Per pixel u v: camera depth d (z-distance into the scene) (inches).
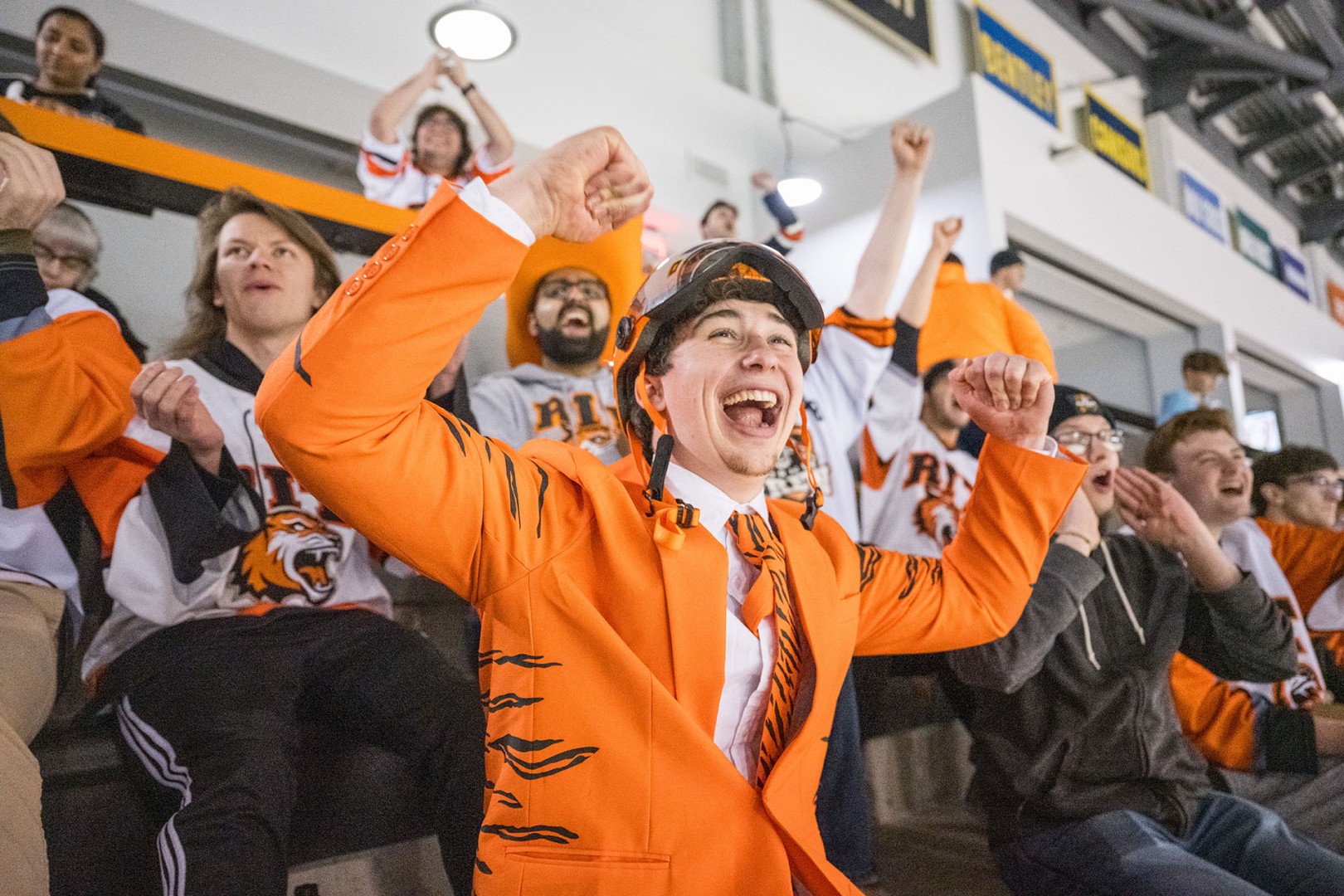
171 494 50.6
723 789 29.0
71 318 53.8
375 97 132.0
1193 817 61.2
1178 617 65.2
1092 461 68.8
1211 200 319.0
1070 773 58.6
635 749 29.0
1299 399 335.0
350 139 129.3
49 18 95.7
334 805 52.0
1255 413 331.9
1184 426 91.7
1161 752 60.6
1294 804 70.4
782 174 189.0
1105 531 78.0
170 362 59.6
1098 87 279.4
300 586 56.7
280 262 62.1
